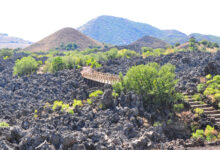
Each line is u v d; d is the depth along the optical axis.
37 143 25.25
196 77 63.28
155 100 47.25
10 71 99.81
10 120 40.41
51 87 64.81
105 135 29.95
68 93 60.31
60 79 71.06
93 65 97.62
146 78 49.31
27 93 60.34
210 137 38.38
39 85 67.81
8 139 25.77
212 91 50.44
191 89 53.66
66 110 43.16
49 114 42.81
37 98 58.38
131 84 49.69
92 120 39.47
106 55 134.50
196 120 43.78
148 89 48.03
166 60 91.12
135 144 29.75
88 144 26.70
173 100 47.41
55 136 25.73
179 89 55.03
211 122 42.53
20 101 54.50
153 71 50.44
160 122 43.78
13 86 65.50
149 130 37.12
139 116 43.69
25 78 73.88
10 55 178.12
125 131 34.91
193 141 32.59
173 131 42.75
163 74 50.72
